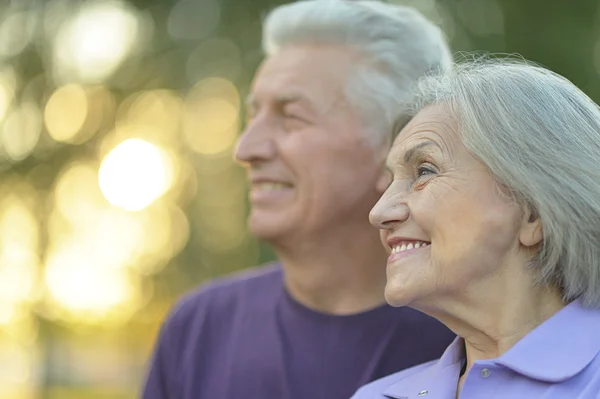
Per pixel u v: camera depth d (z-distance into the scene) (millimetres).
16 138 6922
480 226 1640
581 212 1631
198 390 2641
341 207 2385
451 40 5828
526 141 1636
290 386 2443
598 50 5742
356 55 2428
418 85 1936
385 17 2471
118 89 7254
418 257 1718
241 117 7031
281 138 2430
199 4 7152
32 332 7297
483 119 1662
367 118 2379
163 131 7641
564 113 1676
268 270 2777
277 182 2439
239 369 2553
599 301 1670
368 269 2445
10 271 7180
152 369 2814
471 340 1742
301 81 2418
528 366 1603
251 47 6965
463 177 1667
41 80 6965
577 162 1640
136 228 8141
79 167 7305
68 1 6988
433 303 1713
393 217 1743
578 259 1642
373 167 2393
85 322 8055
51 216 7152
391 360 2381
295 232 2414
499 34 5863
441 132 1724
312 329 2486
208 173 7809
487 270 1656
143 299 8641
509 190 1642
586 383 1579
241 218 7078
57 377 7555
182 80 7309
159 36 7227
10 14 6898
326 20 2459
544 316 1694
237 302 2711
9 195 7016
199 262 8102
